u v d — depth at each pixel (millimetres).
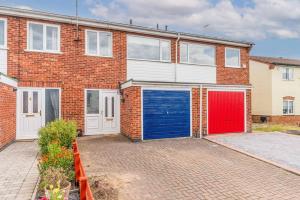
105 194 5699
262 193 6012
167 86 13547
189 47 17125
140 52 15523
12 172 6812
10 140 11281
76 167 5805
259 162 8891
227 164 8531
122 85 14273
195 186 6387
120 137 13492
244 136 14438
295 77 26453
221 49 18125
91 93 14133
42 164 6121
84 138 13094
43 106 12977
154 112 13188
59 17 13219
